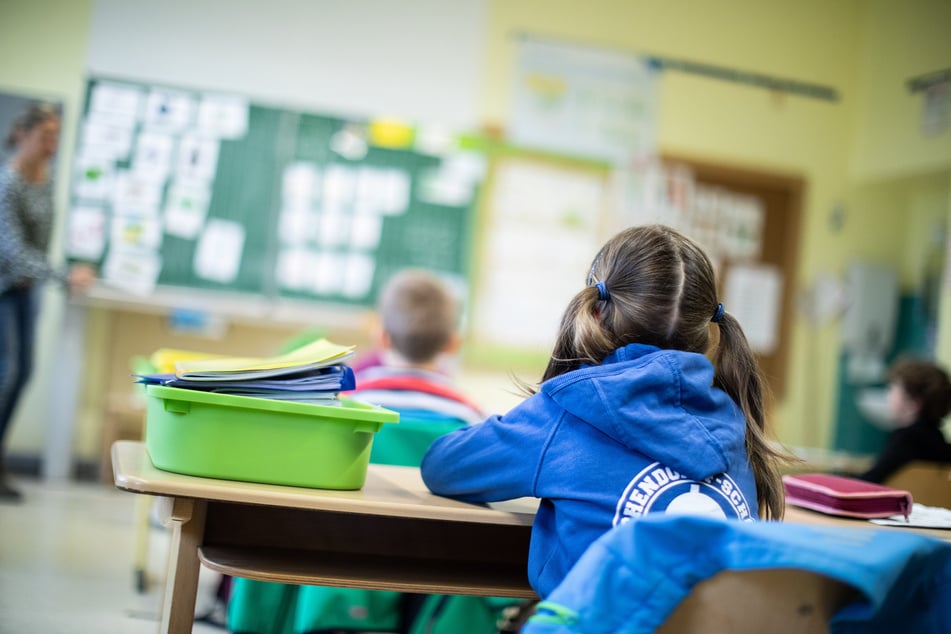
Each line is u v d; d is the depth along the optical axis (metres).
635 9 5.78
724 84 5.92
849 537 0.97
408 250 5.39
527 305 5.59
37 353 4.95
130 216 5.00
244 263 5.15
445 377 2.31
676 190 5.81
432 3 5.48
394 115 5.43
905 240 6.13
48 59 5.00
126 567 3.16
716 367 1.43
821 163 6.08
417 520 1.59
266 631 2.16
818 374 6.03
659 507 1.23
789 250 6.01
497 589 1.42
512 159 5.57
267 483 1.33
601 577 0.97
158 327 5.21
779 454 1.43
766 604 1.00
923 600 1.09
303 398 1.37
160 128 5.07
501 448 1.35
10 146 4.91
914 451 3.04
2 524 3.60
